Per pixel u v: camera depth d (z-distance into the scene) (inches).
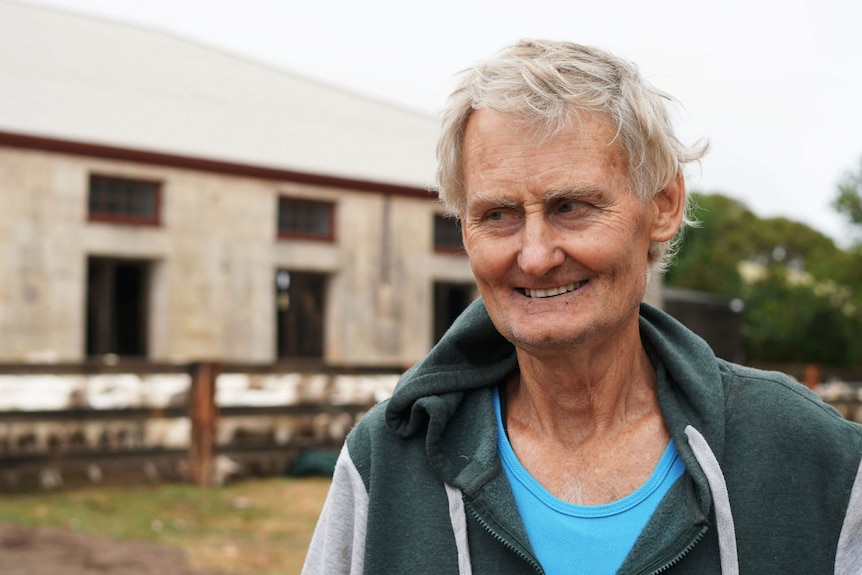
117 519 263.6
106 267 483.5
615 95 48.9
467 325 55.7
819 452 48.6
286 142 594.6
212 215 500.4
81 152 454.3
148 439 339.6
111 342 484.4
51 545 228.2
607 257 49.0
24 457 299.0
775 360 1170.0
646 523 49.2
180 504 289.4
